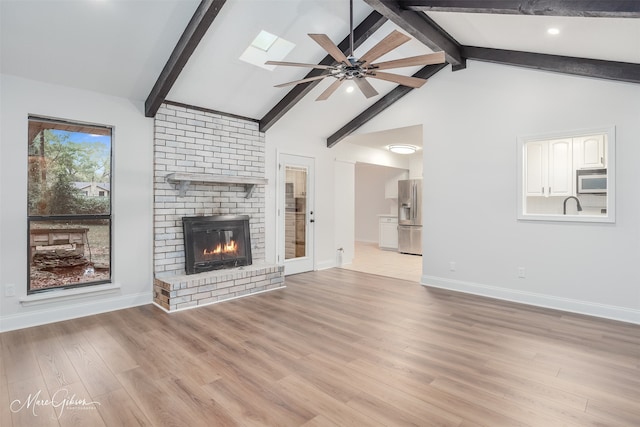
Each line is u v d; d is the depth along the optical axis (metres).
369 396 2.12
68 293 3.47
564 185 4.33
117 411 1.97
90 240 3.71
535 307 3.90
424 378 2.33
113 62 3.34
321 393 2.15
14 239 3.19
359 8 3.46
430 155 4.86
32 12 2.70
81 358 2.62
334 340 2.97
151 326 3.29
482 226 4.39
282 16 3.37
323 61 4.12
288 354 2.70
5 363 2.53
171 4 2.91
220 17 3.18
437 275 4.83
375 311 3.76
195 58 3.61
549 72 3.85
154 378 2.33
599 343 2.91
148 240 4.03
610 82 3.49
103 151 3.78
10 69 3.10
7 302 3.16
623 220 3.46
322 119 5.53
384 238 9.00
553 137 3.83
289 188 5.65
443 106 4.72
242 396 2.12
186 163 4.30
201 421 1.88
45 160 3.46
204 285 4.00
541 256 3.95
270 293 4.52
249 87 4.29
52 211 3.50
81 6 2.76
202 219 4.38
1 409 1.98
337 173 6.57
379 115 5.45
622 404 2.03
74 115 3.50
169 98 4.12
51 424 1.86
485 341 2.95
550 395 2.13
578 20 2.81
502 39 3.71
